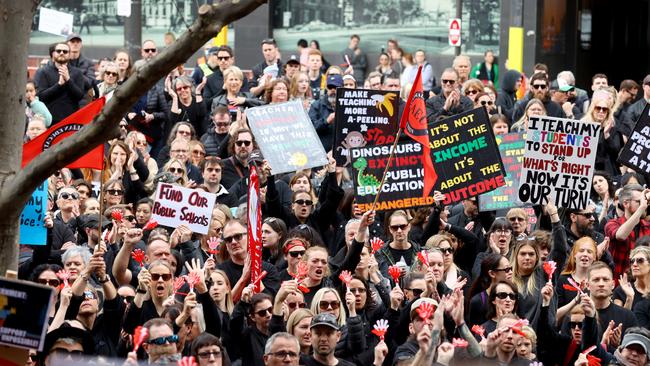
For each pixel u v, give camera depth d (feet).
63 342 69.92
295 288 78.64
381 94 109.60
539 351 82.17
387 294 88.43
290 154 107.14
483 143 99.91
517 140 109.50
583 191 101.91
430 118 136.77
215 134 128.98
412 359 73.41
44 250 87.51
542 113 126.93
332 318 74.90
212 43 229.45
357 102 109.60
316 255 85.81
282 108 108.27
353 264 87.10
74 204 100.58
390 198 97.71
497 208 108.17
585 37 289.94
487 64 219.82
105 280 77.92
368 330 82.02
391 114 109.91
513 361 75.72
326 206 102.12
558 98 146.30
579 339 82.17
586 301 80.12
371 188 97.66
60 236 96.99
